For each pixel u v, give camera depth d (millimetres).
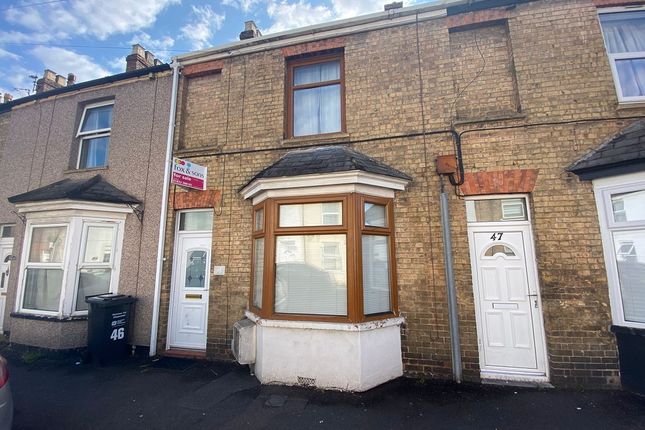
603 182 4387
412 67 5477
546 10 5082
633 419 3428
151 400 4074
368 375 4270
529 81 4957
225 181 6043
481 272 4820
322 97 6184
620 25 5105
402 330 4773
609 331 4176
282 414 3684
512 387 4258
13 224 7680
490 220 4926
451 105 5203
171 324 6023
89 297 5754
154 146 6652
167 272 6066
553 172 4645
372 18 5672
